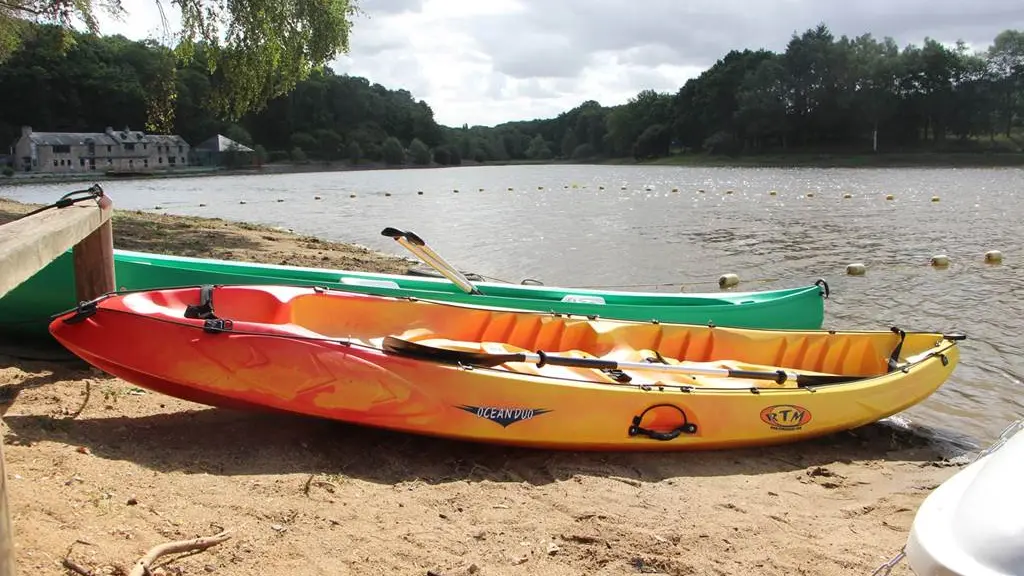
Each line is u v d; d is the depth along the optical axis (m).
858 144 95.44
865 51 92.75
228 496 4.07
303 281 7.84
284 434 5.26
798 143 99.44
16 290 6.61
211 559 3.37
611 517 4.45
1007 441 3.75
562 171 91.25
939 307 11.60
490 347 6.30
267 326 5.03
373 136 123.88
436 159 133.75
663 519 4.52
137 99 94.44
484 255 17.62
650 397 5.61
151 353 4.75
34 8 17.14
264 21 17.53
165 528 3.58
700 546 4.20
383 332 6.24
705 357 6.88
